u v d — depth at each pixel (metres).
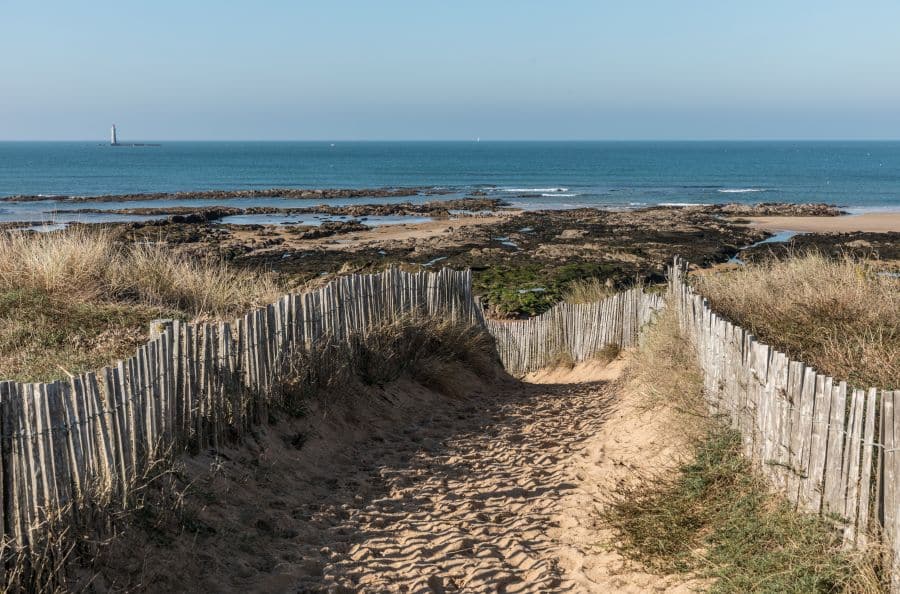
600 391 11.62
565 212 56.62
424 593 4.71
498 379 12.36
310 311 7.91
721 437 5.99
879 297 7.86
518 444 8.20
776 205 59.91
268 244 39.06
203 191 81.38
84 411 4.34
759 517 4.76
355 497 6.29
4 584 3.70
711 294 9.50
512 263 33.66
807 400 4.53
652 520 5.32
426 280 11.38
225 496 5.56
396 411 8.94
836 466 4.16
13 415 3.85
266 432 6.75
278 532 5.44
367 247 38.06
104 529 4.41
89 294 9.01
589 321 15.14
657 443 7.13
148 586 4.34
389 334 9.63
